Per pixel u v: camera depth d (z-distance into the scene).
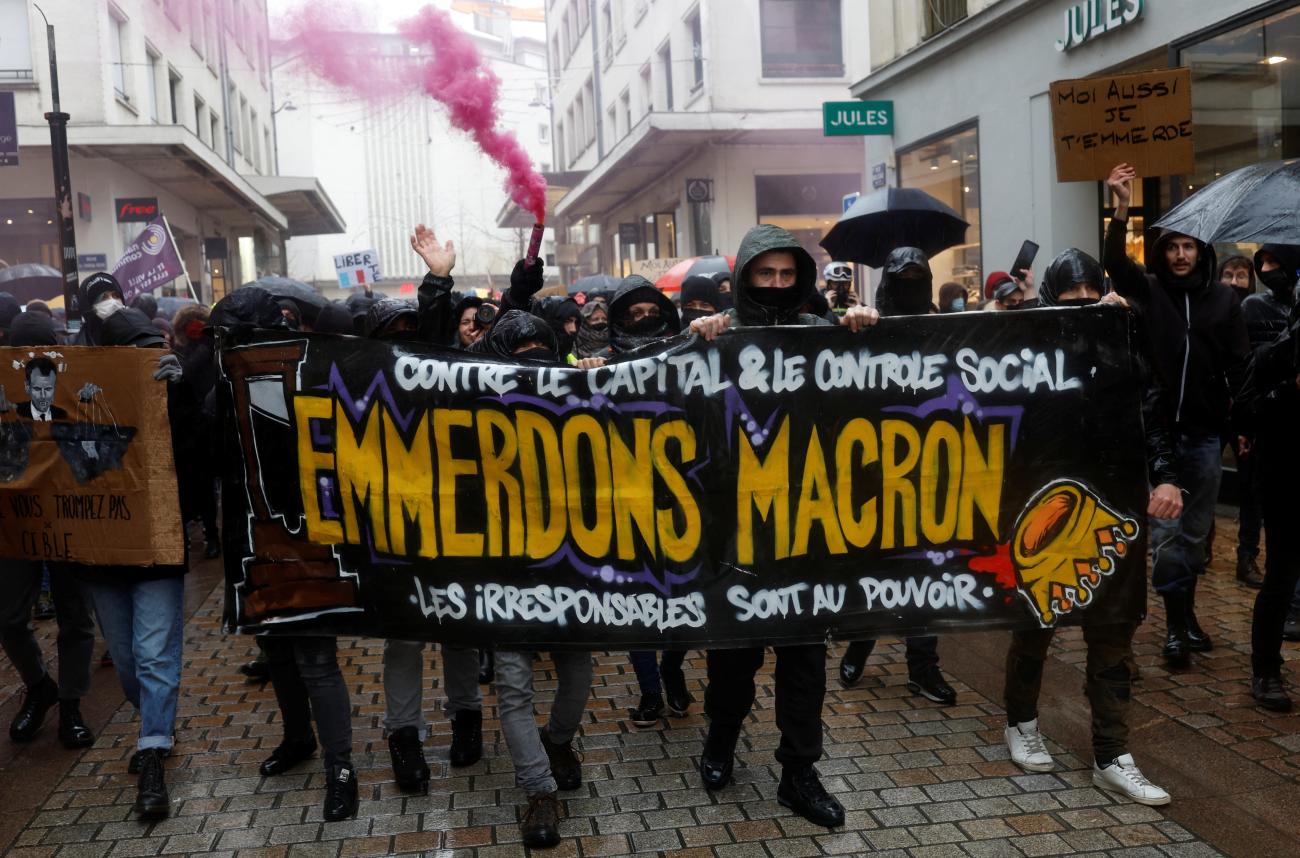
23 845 3.57
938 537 3.75
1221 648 5.18
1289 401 4.21
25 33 18.17
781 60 22.45
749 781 3.96
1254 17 8.28
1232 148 8.68
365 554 3.80
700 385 3.69
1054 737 4.24
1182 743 4.14
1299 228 3.98
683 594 3.71
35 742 4.51
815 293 5.14
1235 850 3.33
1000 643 5.47
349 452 3.79
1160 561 4.88
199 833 3.64
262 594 3.84
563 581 3.74
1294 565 4.34
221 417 3.86
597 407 3.70
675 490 3.71
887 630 3.74
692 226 24.19
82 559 3.94
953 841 3.45
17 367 3.96
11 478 4.00
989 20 11.83
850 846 3.44
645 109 28.03
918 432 3.73
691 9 23.14
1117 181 4.43
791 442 3.71
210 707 4.89
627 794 3.88
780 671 3.73
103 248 19.20
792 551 3.72
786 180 22.75
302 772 4.15
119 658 4.04
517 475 3.74
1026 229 11.65
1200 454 4.78
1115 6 9.76
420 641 3.78
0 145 12.06
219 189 23.80
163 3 21.67
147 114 20.45
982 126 12.40
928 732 4.35
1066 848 3.38
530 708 3.64
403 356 3.78
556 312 6.27
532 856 3.43
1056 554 3.76
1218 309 4.76
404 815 3.75
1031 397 3.73
